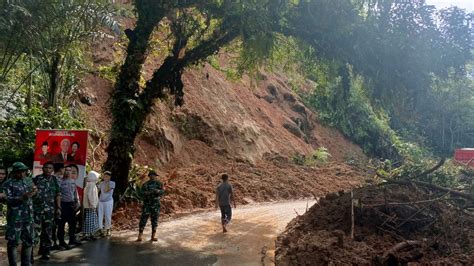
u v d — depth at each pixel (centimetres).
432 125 4197
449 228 876
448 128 4197
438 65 1277
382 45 1273
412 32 1257
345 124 3559
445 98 3978
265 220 1430
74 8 1120
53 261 841
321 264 765
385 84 1309
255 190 1967
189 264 875
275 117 3181
